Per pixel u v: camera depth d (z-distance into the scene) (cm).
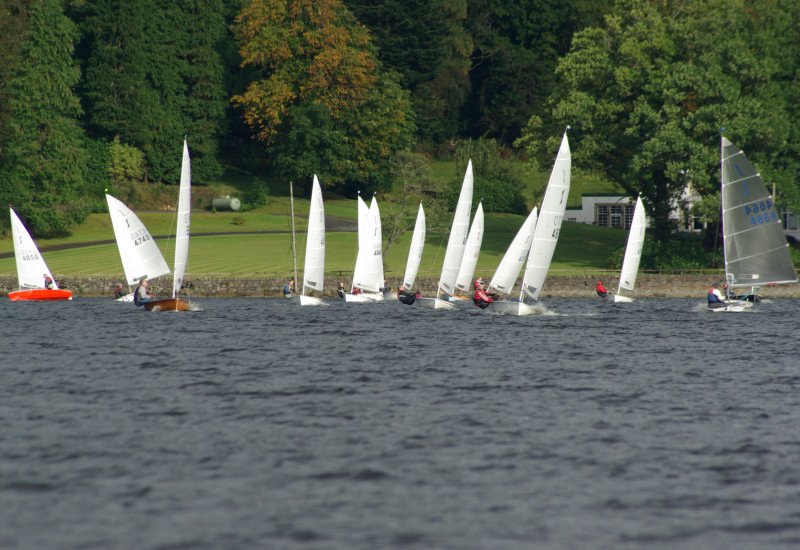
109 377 11350
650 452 7388
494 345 15212
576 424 8444
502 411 9075
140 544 5331
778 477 6669
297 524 5672
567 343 15562
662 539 5447
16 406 9300
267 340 15938
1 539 5409
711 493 6309
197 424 8425
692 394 10125
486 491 6341
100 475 6700
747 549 5297
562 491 6344
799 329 17888
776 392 10256
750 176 18300
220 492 6303
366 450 7425
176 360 13062
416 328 18362
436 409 9181
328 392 10219
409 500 6141
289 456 7244
